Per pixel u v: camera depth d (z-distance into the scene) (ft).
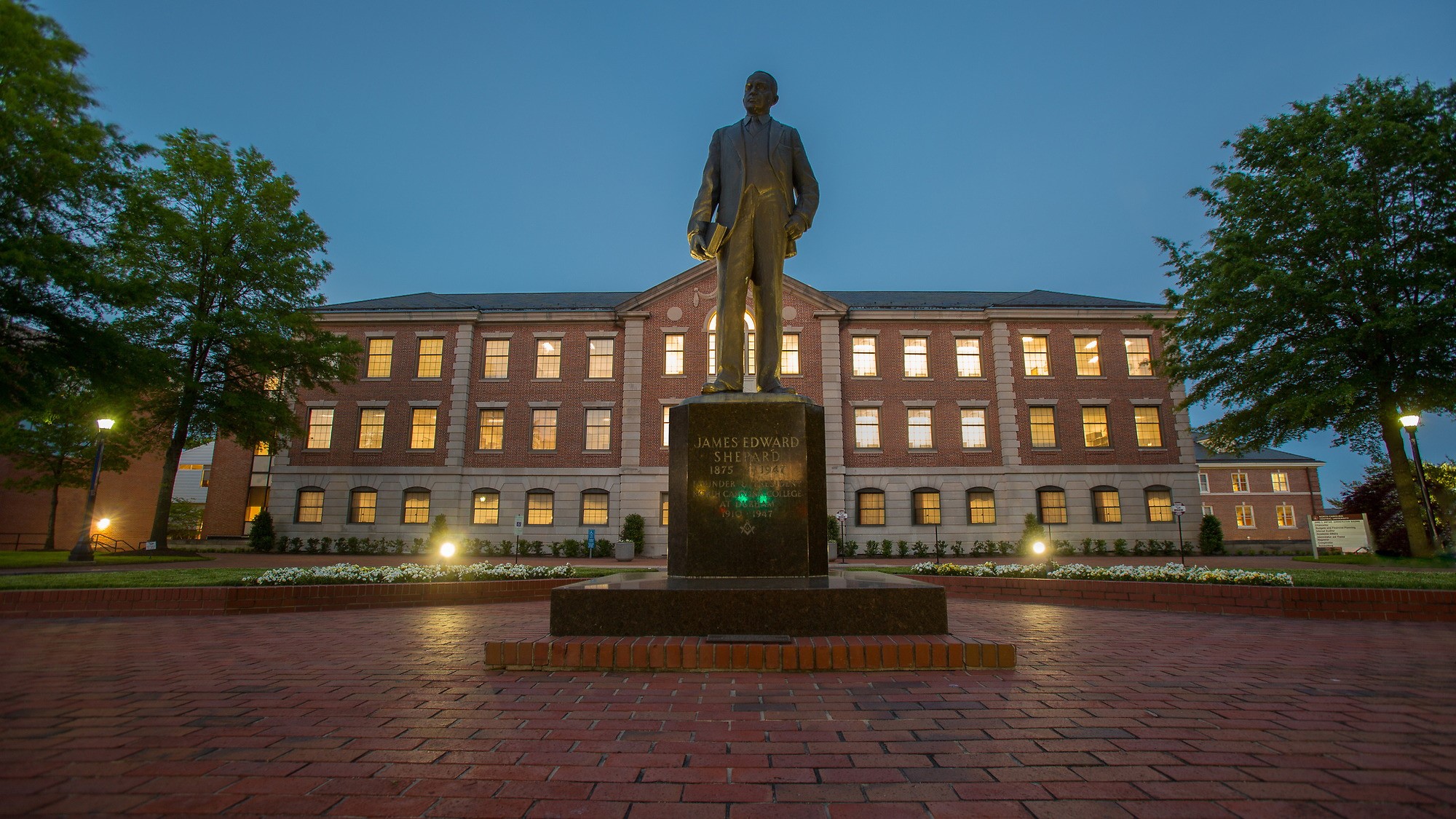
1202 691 15.92
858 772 10.61
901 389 108.06
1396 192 73.20
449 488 104.58
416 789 9.96
